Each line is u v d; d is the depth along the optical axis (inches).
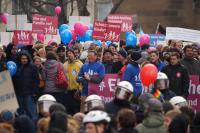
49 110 537.3
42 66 813.2
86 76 790.5
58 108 533.0
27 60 799.1
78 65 834.8
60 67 811.4
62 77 809.5
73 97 832.3
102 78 789.2
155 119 501.0
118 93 586.2
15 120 498.6
